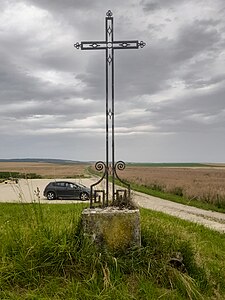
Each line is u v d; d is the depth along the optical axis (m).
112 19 6.43
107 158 6.26
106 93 6.31
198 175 62.78
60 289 4.64
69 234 5.50
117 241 5.48
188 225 11.62
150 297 4.67
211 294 5.29
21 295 4.48
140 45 6.40
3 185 40.03
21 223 6.20
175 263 5.42
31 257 5.05
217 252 7.95
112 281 4.83
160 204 23.61
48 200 29.14
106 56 6.38
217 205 23.52
